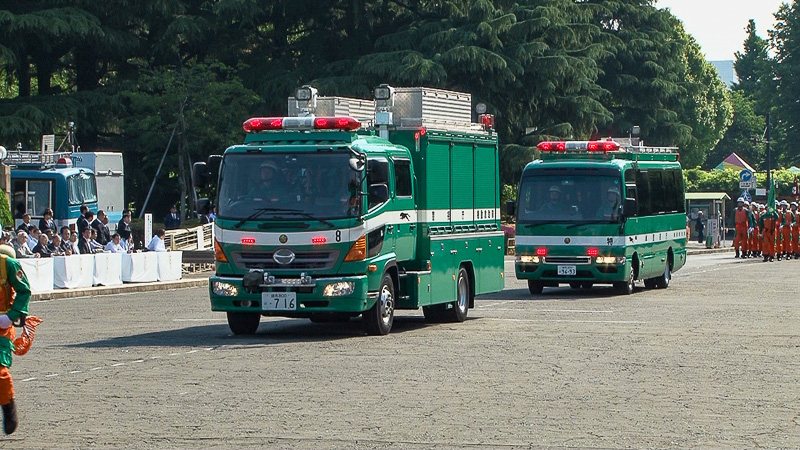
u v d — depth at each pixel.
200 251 48.66
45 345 21.17
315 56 72.50
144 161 72.25
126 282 39.94
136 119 68.50
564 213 34.59
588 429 12.80
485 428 12.86
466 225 25.95
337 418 13.47
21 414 13.85
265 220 21.72
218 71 72.56
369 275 21.83
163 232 43.06
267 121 22.28
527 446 11.88
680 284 39.97
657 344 21.11
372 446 11.88
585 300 32.34
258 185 21.98
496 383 16.20
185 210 68.06
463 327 24.36
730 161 138.00
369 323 22.39
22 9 68.56
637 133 37.91
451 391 15.48
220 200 22.14
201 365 18.11
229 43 73.56
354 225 21.59
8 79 75.00
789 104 136.38
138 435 12.49
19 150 49.09
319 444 11.98
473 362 18.44
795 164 138.00
